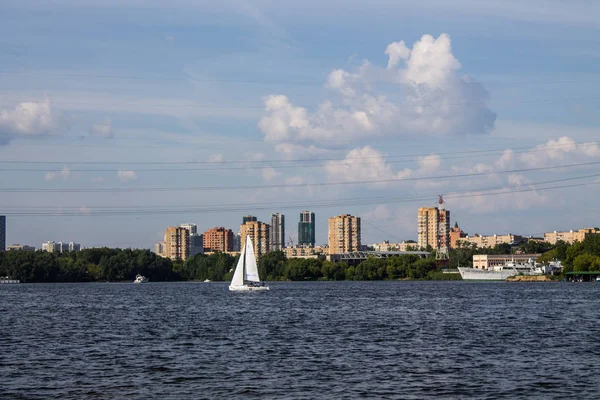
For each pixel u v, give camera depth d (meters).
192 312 163.75
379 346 94.19
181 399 61.81
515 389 65.00
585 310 161.25
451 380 69.06
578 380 68.94
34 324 133.12
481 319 137.50
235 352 88.62
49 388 66.31
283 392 64.12
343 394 63.19
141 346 95.38
